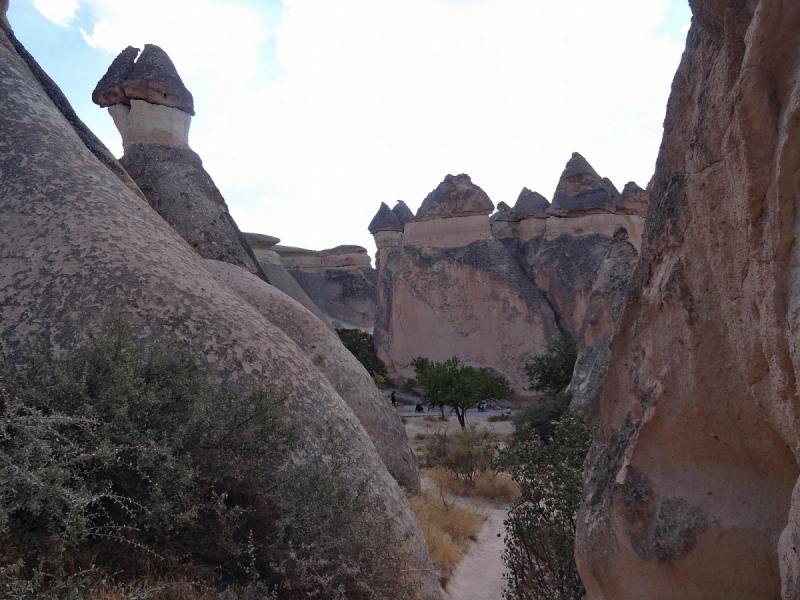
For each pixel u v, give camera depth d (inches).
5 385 132.0
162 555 133.3
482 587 250.8
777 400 87.2
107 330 163.6
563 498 188.7
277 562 148.6
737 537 105.0
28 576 109.0
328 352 323.3
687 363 112.3
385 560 160.4
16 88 236.7
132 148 471.2
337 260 1696.6
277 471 161.3
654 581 117.5
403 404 1028.5
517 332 984.9
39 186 201.5
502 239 1160.8
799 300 75.0
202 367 173.9
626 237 589.9
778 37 81.7
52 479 112.3
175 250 215.8
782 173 78.7
